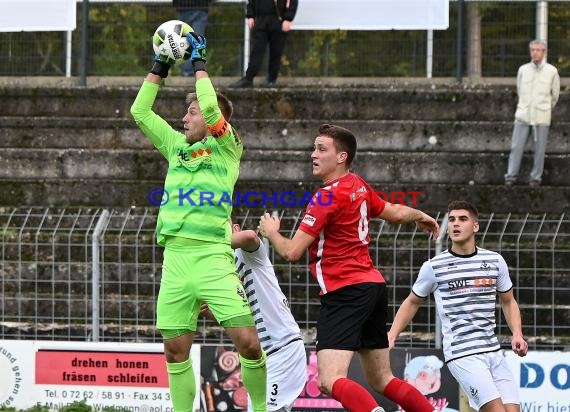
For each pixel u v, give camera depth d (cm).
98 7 3616
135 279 2681
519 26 3547
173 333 1738
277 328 1812
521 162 3059
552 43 3559
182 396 1758
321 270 1703
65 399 2302
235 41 3566
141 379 2281
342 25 3344
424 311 2605
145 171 3039
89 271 2698
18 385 2314
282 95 3219
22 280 2692
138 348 2281
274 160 3020
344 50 3584
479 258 1942
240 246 1770
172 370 1756
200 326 2570
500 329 2588
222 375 2247
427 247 2661
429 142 3116
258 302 1808
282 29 3288
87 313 2656
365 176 3014
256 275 1806
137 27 3628
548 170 3038
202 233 1720
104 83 3562
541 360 2220
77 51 3594
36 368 2309
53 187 2972
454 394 2212
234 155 1758
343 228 1695
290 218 2636
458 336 1922
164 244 1748
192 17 3431
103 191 2967
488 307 1934
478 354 1906
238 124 3131
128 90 3281
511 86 3328
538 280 2628
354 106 3219
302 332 2584
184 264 1722
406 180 3011
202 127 1752
